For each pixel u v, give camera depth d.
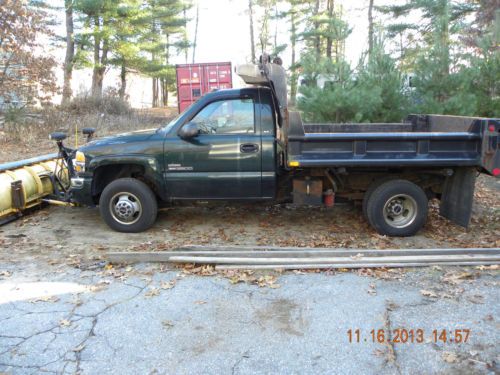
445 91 9.04
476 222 6.40
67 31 25.77
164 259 5.01
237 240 5.77
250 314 3.88
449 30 9.79
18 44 15.10
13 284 4.50
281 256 5.03
